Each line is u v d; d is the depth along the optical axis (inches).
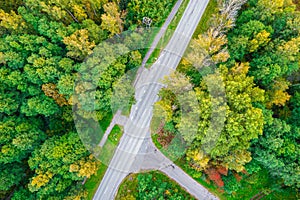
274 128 1567.4
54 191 1620.3
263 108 1589.6
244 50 1702.8
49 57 1617.9
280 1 1643.7
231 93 1499.8
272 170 1702.8
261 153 1577.3
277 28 1706.4
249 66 1726.1
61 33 1596.9
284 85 1656.0
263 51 1699.1
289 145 1568.7
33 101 1636.3
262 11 1679.4
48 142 1624.0
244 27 1662.2
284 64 1632.6
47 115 1706.4
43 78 1600.6
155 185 1772.9
